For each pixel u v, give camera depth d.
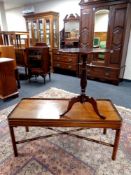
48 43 4.74
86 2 3.47
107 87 3.44
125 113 2.24
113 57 3.44
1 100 2.75
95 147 1.58
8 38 4.27
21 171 1.30
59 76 4.41
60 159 1.42
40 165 1.36
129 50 3.66
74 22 4.34
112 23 3.25
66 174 1.27
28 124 1.34
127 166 1.35
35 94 3.01
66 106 1.57
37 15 4.62
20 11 6.01
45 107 1.55
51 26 4.45
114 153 1.39
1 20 5.75
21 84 3.68
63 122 1.32
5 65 2.58
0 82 2.59
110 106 1.57
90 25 3.60
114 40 3.32
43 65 3.67
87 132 1.83
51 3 4.86
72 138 1.72
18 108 1.53
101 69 3.70
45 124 1.34
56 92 3.07
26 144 1.61
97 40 3.65
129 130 1.85
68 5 4.47
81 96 1.36
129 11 3.08
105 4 3.23
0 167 1.34
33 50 3.67
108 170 1.31
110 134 1.79
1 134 1.78
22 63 4.03
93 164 1.37
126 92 3.14
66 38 4.59
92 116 1.37
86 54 1.15
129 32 3.47
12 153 1.50
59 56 4.50
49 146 1.59
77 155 1.47
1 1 5.18
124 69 3.86
